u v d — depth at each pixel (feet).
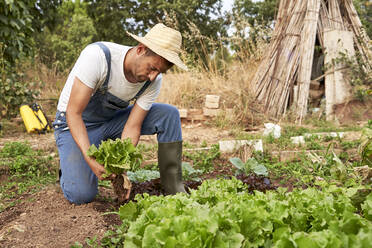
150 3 61.87
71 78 9.46
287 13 27.35
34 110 22.18
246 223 5.74
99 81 8.66
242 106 24.81
